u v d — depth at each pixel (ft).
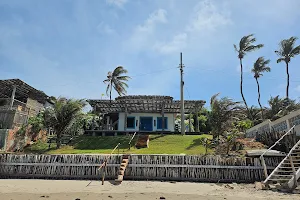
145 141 67.36
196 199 29.22
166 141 70.44
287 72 117.70
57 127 66.33
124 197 29.94
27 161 46.21
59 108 66.44
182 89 90.02
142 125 108.47
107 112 109.91
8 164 46.39
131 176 43.29
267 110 123.44
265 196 30.73
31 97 96.58
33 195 30.66
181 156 43.68
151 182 40.91
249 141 60.03
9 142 63.46
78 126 85.25
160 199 29.07
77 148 65.77
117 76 111.04
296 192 32.65
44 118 69.05
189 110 106.11
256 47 124.88
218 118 62.64
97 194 31.50
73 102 67.97
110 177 43.55
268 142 55.42
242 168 42.04
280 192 32.94
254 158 42.47
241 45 127.95
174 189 35.58
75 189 34.86
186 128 137.39
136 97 102.27
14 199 28.32
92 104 93.91
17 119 76.02
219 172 42.24
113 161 44.39
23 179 44.11
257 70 133.18
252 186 37.63
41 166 45.60
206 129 131.03
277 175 36.99
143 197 30.01
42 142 73.10
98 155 45.09
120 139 73.46
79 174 44.21
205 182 41.60
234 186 37.76
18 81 82.99
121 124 108.68
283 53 119.65
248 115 123.34
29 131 70.90
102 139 74.23
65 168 44.83
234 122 65.26
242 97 125.29
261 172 41.65
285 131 52.75
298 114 48.91
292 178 33.83
